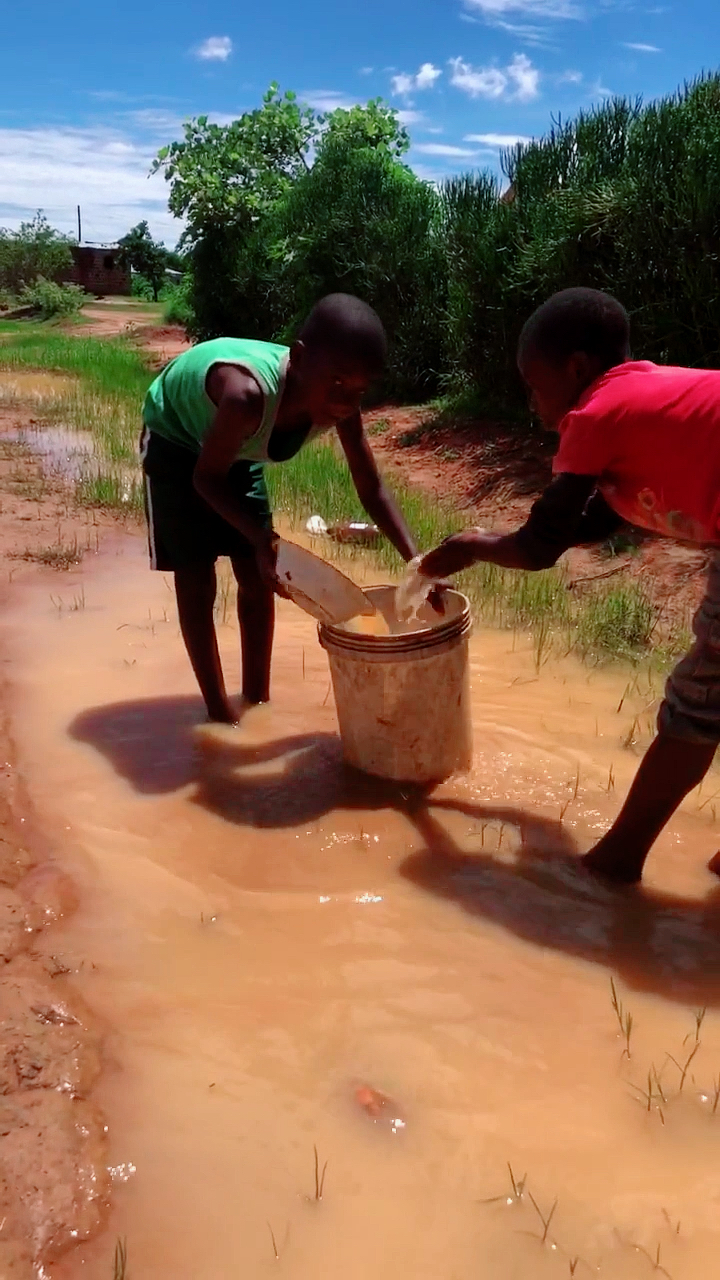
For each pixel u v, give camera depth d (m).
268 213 16.06
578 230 8.41
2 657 4.71
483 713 4.29
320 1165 2.14
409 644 3.42
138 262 47.00
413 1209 2.05
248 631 4.17
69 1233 1.97
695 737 2.91
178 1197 2.06
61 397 13.14
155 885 3.08
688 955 2.84
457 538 3.23
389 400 12.76
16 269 41.41
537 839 3.38
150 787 3.64
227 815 3.47
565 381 3.04
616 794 3.65
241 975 2.70
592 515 3.38
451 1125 2.25
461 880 3.15
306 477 8.45
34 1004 2.54
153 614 5.32
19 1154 2.12
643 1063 2.44
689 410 2.75
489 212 10.25
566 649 5.00
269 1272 1.91
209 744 3.95
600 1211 2.05
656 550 6.23
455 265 10.62
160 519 3.85
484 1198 2.07
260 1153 2.17
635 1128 2.25
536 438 9.16
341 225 13.52
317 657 4.84
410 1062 2.42
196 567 3.88
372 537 6.74
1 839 3.26
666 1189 2.10
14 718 4.12
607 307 3.00
